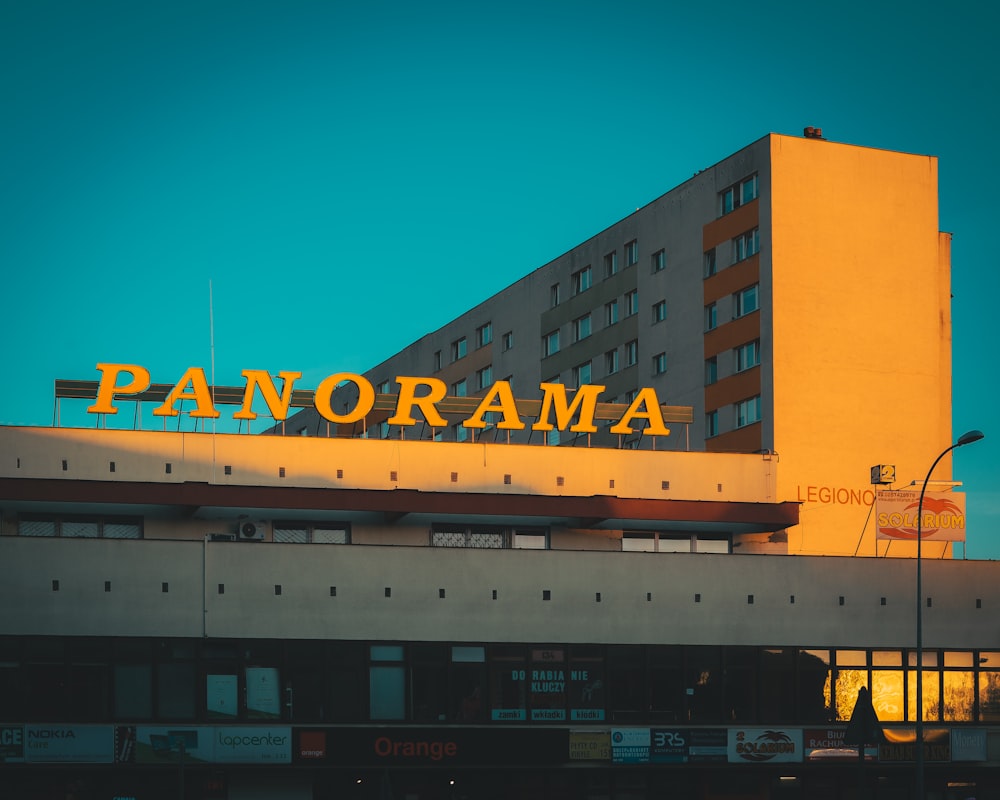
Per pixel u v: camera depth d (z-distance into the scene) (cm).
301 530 5678
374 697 4966
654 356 7506
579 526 5972
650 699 5206
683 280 7312
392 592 5044
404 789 4997
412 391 5975
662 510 5938
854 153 6875
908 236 6912
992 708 5528
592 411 6169
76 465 5484
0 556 4747
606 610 5228
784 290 6650
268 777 4872
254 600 4919
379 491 5631
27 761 4641
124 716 4750
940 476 6788
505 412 6078
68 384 5647
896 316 6819
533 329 8762
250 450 5688
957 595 5559
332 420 5834
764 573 5400
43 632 4738
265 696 4872
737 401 6812
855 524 6544
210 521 5575
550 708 5109
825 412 6612
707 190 7200
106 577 4816
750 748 5250
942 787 5497
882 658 5450
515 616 5141
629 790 5178
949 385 6900
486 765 5006
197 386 5731
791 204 6731
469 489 5891
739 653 5322
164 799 4778
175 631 4838
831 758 5319
